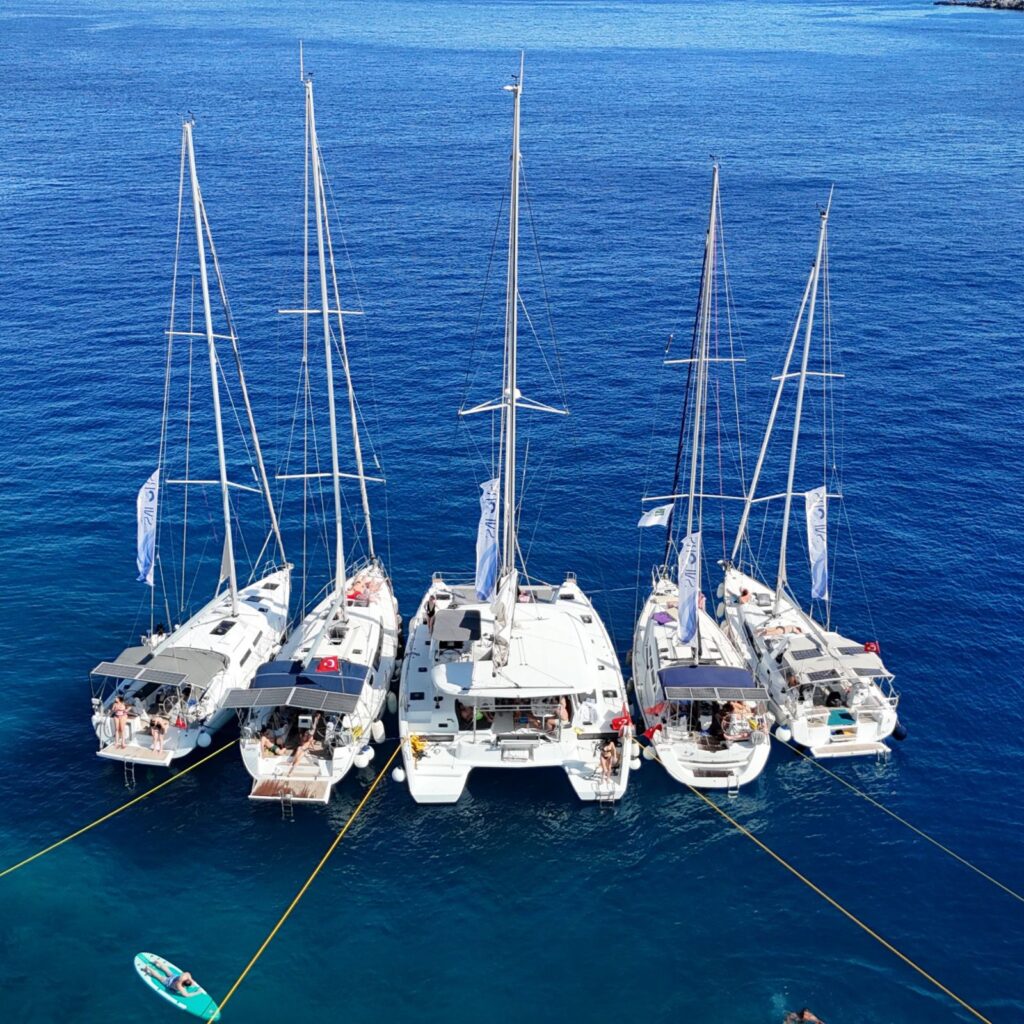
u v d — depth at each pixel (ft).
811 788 138.92
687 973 112.78
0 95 629.92
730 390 257.96
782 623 160.35
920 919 119.65
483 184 435.12
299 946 114.83
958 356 275.59
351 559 190.49
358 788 137.59
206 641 150.20
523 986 110.93
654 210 402.52
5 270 325.62
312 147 147.54
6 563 184.24
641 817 134.00
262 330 285.64
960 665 162.71
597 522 204.03
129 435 230.68
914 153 505.66
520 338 285.23
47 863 124.47
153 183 425.69
